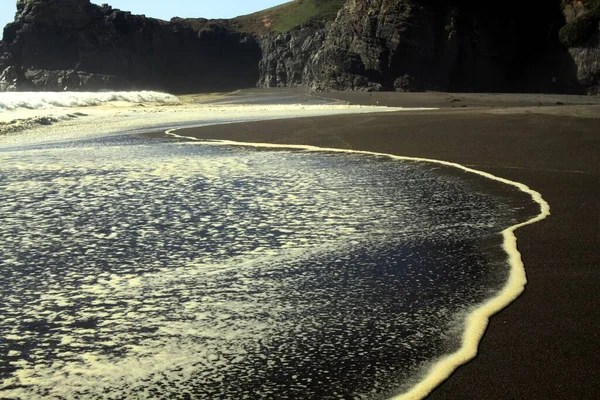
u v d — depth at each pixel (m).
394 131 22.78
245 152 19.72
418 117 26.72
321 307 7.52
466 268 8.80
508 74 80.19
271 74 110.81
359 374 5.93
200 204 12.70
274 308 7.50
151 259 9.33
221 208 12.35
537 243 9.82
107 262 9.20
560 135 20.23
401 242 10.09
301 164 17.34
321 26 107.75
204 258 9.36
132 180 15.16
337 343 6.57
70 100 54.09
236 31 122.50
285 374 5.95
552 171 15.59
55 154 19.72
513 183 14.45
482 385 5.65
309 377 5.89
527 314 7.16
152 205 12.63
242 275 8.62
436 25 77.69
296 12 126.75
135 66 106.06
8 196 13.44
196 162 17.78
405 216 11.71
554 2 77.19
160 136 24.64
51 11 101.94
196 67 115.06
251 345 6.55
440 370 5.95
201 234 10.60
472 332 6.72
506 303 7.50
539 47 78.38
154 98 71.38
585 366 5.93
